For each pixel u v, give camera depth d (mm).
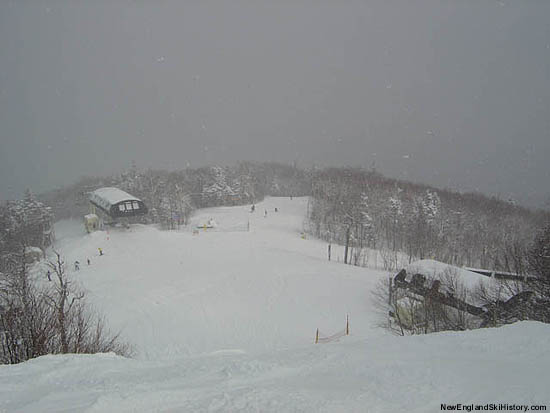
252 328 34562
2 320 13930
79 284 43844
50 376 7680
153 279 47344
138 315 36125
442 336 9656
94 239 66875
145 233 70375
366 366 7566
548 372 7078
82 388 6746
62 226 97375
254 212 95438
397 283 35594
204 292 43219
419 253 68312
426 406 5750
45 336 13680
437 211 80062
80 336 15219
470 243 74875
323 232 80812
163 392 6184
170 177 109750
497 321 23484
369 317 36281
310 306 39500
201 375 7305
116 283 45375
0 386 7211
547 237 26703
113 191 81125
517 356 8039
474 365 7473
